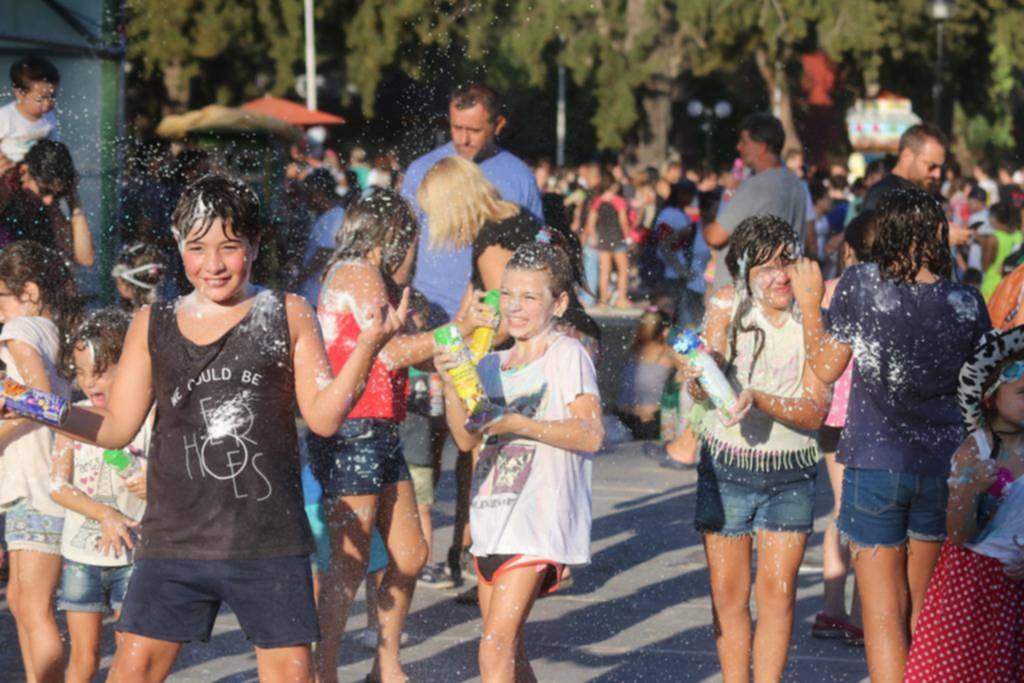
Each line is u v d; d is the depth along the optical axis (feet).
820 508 32.27
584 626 23.34
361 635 22.36
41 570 17.79
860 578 17.84
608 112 140.77
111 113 40.16
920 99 150.00
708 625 23.43
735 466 18.34
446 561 26.20
